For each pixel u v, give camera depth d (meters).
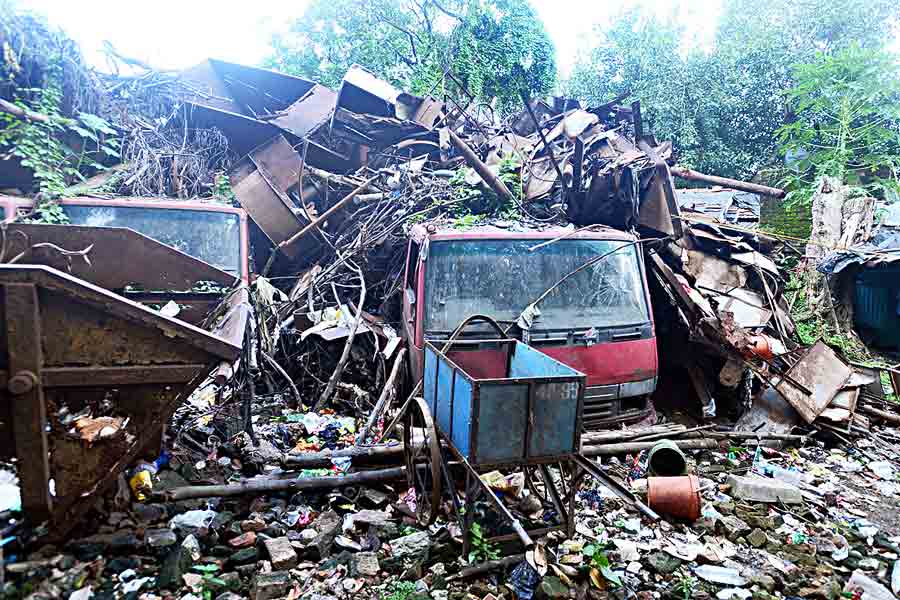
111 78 9.48
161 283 4.47
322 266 7.86
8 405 2.74
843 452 5.47
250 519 3.51
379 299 7.32
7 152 6.87
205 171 9.02
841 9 21.19
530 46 19.95
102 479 2.91
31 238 4.06
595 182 6.65
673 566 3.33
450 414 3.47
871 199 12.27
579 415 3.30
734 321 5.95
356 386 5.85
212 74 10.89
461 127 11.26
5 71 7.00
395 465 4.47
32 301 2.68
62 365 2.80
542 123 11.22
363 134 10.11
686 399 6.75
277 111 11.11
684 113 23.16
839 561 3.55
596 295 5.16
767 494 4.30
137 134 8.55
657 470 4.43
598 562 3.27
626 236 5.55
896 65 13.33
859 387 6.02
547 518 3.78
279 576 2.97
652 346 5.18
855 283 12.62
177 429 4.48
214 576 2.97
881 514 4.25
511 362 4.53
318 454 4.37
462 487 4.09
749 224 12.45
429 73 18.02
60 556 2.82
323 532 3.39
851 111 14.02
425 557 3.22
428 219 7.60
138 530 3.19
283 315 6.57
